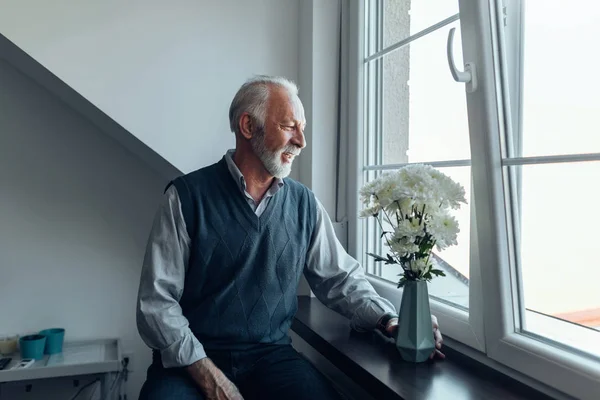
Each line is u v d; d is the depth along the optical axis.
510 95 1.27
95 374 2.10
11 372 1.83
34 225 2.18
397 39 1.81
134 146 2.08
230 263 1.49
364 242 1.96
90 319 2.25
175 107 1.91
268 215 1.53
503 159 1.26
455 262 1.52
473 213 1.37
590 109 1.08
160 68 1.89
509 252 1.28
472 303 1.38
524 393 1.18
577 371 1.08
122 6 1.83
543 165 1.19
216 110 1.96
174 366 1.38
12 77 2.13
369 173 1.95
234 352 1.50
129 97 1.85
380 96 1.92
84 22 1.79
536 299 1.24
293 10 2.08
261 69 2.04
